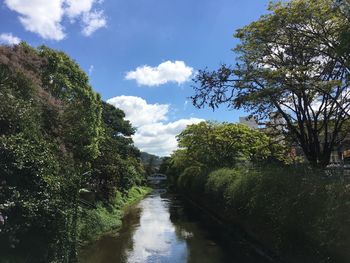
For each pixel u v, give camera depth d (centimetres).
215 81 1527
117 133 4978
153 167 11575
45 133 1389
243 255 1552
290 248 1267
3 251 851
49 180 1003
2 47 1634
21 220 900
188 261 1483
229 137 3083
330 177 1133
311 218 1114
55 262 1025
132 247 1748
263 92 1402
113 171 2675
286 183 1342
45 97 1585
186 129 3388
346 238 945
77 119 1772
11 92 1247
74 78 2028
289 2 1442
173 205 3834
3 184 919
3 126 1068
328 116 1733
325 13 1359
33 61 1759
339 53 1048
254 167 1848
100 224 2061
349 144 1986
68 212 1093
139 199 4666
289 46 1590
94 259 1523
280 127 2084
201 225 2388
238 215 1886
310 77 1509
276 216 1345
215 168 2842
